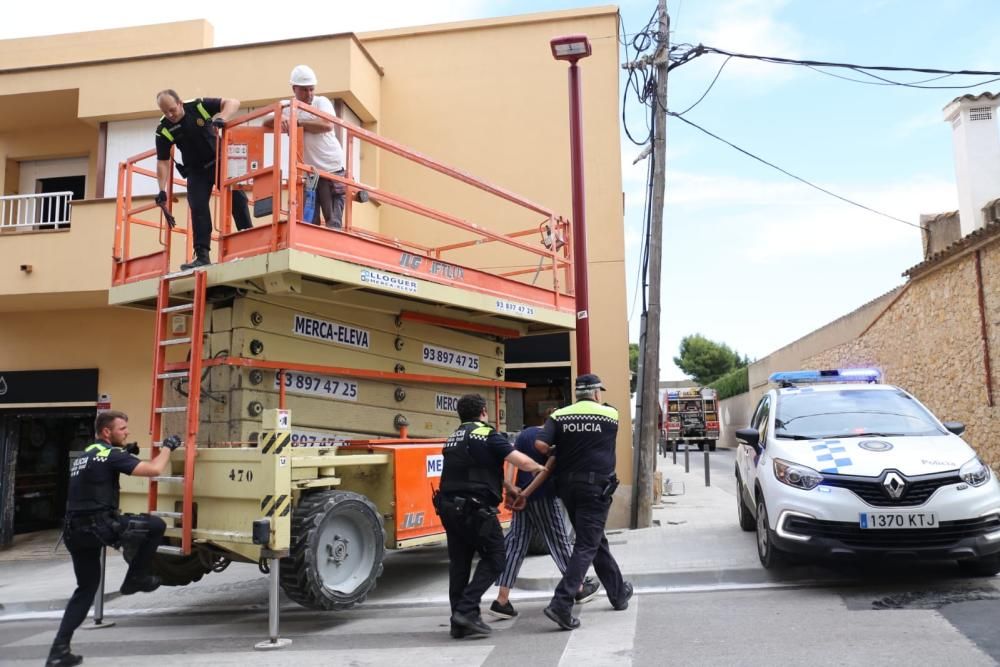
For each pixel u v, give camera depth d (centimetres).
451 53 1352
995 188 1633
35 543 1330
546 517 634
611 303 1253
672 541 914
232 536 607
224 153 679
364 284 667
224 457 623
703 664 472
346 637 606
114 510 567
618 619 605
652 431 1095
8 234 1188
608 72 1306
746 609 609
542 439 604
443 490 591
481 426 598
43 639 686
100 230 1176
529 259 1290
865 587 654
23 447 1405
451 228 1316
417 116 1345
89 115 1250
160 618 752
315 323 734
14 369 1292
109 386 1269
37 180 1466
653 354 1108
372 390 792
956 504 605
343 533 640
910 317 1639
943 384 1469
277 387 698
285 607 756
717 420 3897
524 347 1255
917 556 603
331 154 771
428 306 834
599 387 628
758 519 738
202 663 543
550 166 1302
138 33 1466
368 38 1370
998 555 646
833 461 647
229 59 1237
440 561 959
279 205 622
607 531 1028
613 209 1273
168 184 718
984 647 471
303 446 700
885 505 611
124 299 746
